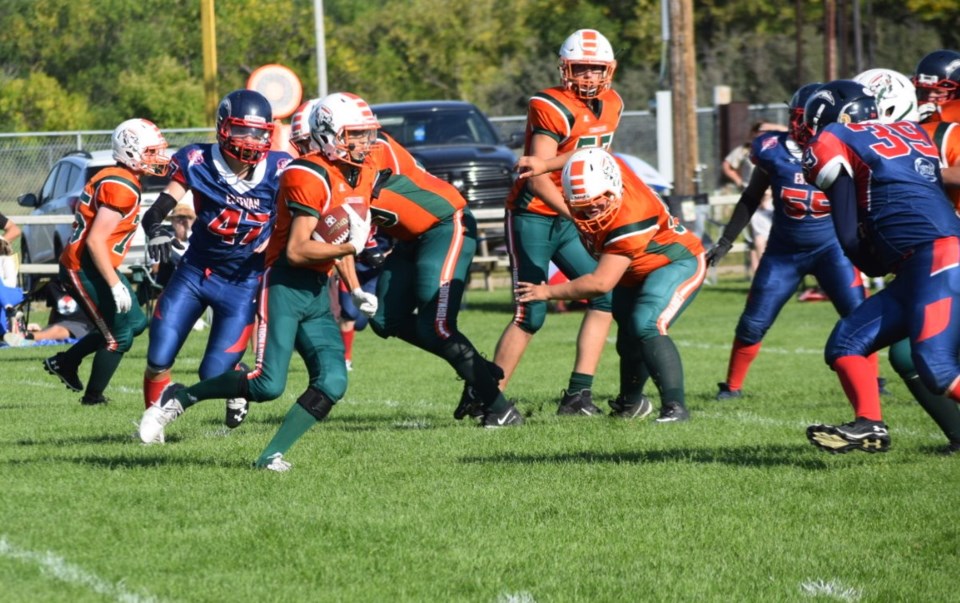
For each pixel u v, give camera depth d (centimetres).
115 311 1919
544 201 1775
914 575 1055
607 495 1310
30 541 1127
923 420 1811
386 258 1766
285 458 1511
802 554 1112
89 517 1207
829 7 6362
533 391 2252
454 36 9719
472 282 4828
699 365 2638
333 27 9762
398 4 10094
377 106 4412
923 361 1290
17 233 2986
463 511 1246
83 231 1873
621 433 1678
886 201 1333
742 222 2066
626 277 1748
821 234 2019
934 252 1311
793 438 1639
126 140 1758
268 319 1389
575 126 1808
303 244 1333
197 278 1659
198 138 5931
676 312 1733
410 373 2564
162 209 1628
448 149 4159
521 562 1086
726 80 8638
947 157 1552
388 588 1016
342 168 1359
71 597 978
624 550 1123
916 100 1567
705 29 9300
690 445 1590
